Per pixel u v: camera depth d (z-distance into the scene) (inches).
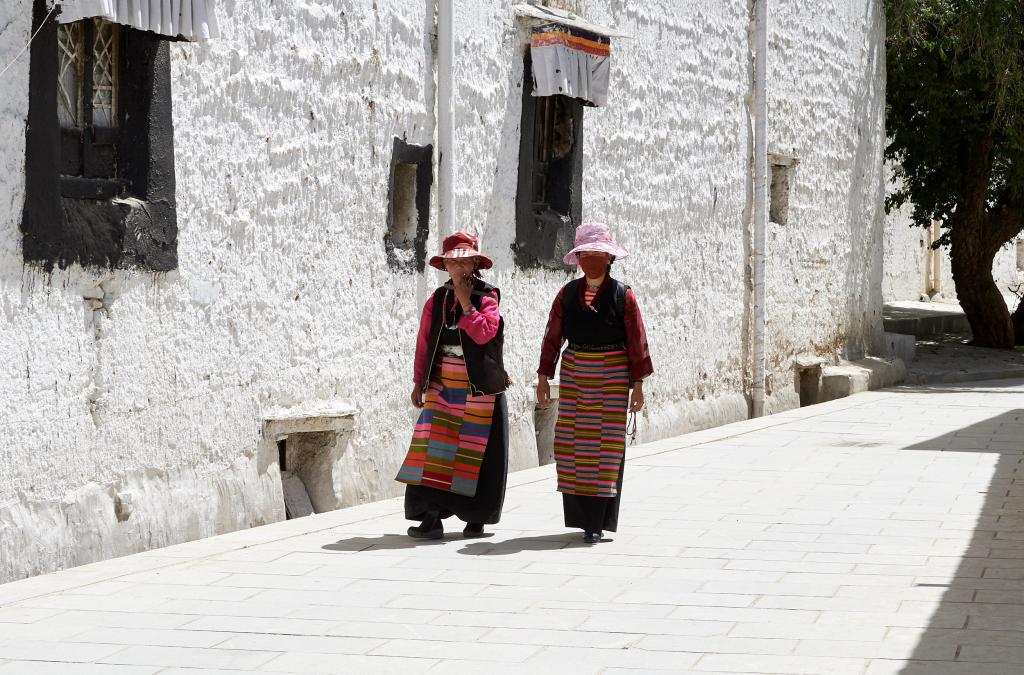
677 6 603.8
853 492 428.5
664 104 596.4
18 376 295.7
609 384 350.9
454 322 348.5
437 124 449.1
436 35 447.5
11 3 291.1
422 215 443.5
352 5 404.5
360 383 415.2
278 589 292.7
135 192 330.6
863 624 259.8
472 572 311.9
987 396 749.3
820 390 767.7
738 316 675.4
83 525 313.3
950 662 231.6
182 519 344.5
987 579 299.3
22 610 271.1
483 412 349.1
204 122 350.3
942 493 423.5
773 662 233.3
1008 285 1478.8
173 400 342.3
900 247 1231.5
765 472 474.9
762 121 682.8
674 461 506.3
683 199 615.8
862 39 825.5
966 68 864.9
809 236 759.7
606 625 261.1
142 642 248.8
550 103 530.6
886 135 984.3
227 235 359.9
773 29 700.0
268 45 371.6
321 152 394.3
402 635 254.1
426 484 348.2
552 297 525.0
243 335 366.9
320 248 395.5
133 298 328.5
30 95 296.7
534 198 520.7
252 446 372.2
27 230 296.7
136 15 305.7
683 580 302.5
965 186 953.5
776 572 310.3
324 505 402.3
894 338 891.4
